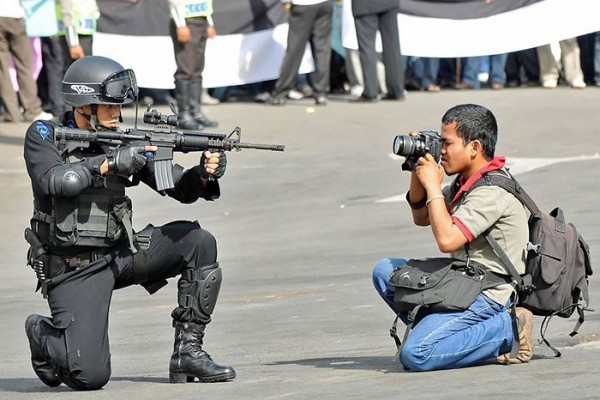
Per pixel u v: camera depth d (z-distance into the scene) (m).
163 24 46.84
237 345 17.58
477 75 50.50
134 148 14.12
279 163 38.12
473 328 14.05
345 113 45.00
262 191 34.91
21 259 28.73
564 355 14.80
